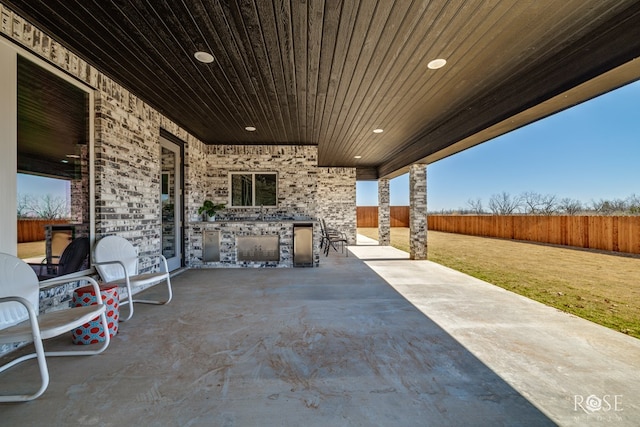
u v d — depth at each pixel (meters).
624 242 7.76
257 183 6.54
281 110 4.42
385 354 2.25
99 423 1.49
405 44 2.66
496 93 3.68
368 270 5.59
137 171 3.90
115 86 3.44
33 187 2.58
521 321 2.94
